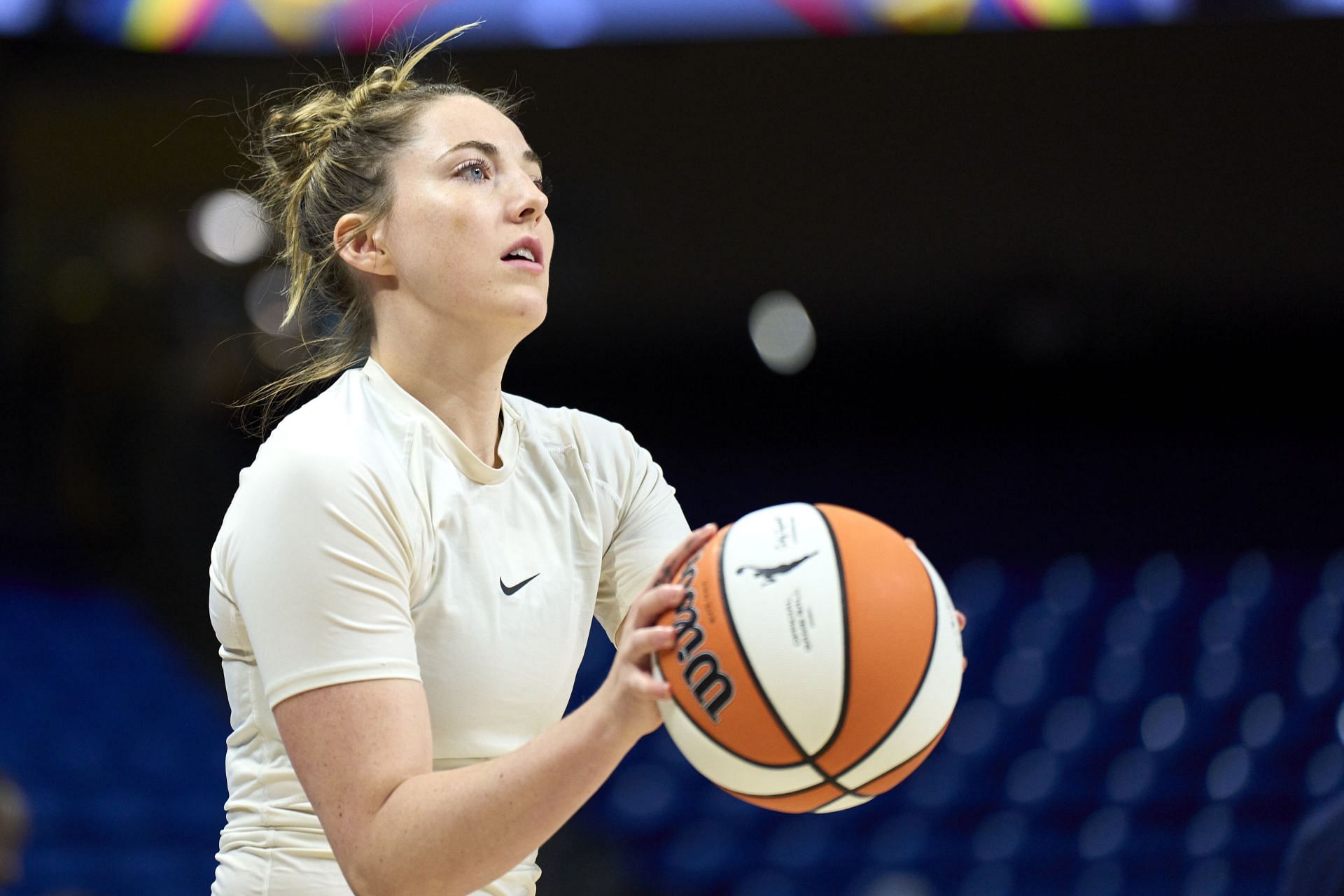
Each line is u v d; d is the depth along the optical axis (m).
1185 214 17.50
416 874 2.81
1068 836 12.16
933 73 16.02
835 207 17.94
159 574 16.41
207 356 17.03
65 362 17.58
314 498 3.05
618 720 2.79
